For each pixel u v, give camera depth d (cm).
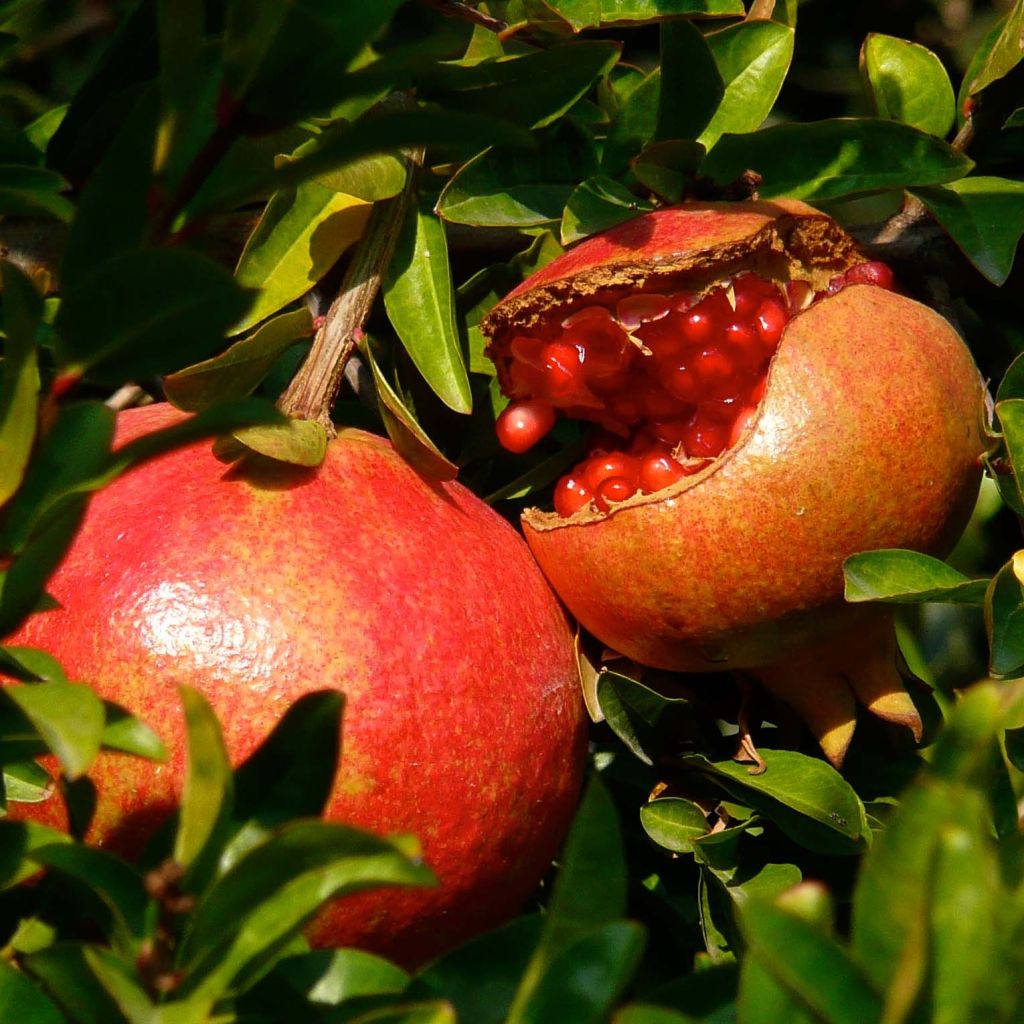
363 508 47
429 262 50
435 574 46
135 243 41
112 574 45
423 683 45
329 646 45
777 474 46
